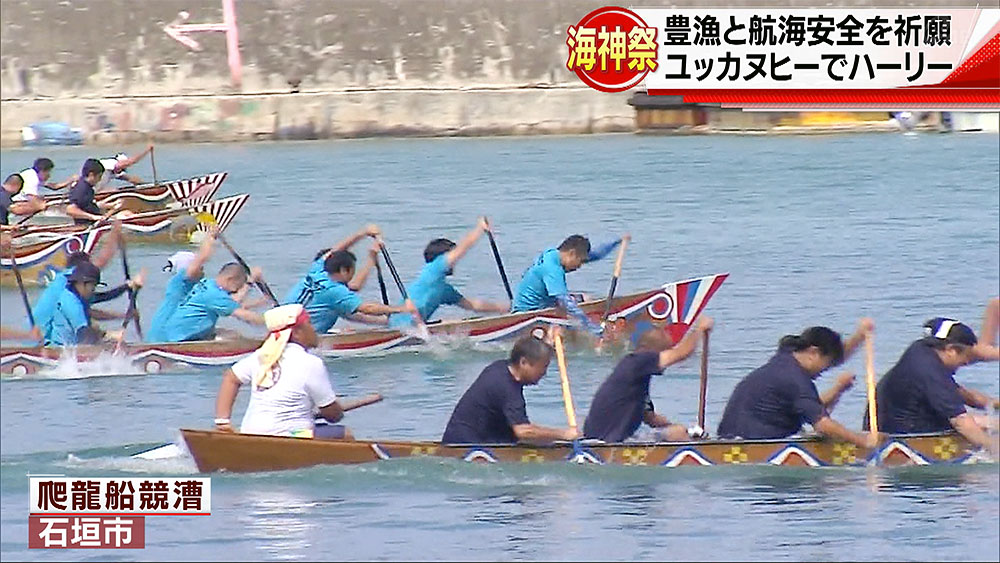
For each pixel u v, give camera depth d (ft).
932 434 144.05
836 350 142.61
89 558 120.88
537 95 466.70
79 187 284.82
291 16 467.52
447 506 134.31
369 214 331.77
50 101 452.76
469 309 205.87
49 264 257.34
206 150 445.37
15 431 159.33
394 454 139.95
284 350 139.95
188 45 463.01
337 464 139.23
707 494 137.69
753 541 123.95
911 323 215.92
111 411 170.60
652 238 299.38
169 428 162.30
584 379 187.62
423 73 468.75
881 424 145.18
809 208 334.65
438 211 335.06
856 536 125.59
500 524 128.67
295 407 139.85
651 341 144.25
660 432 147.64
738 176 384.06
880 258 269.85
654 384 182.50
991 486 139.03
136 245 293.64
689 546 122.31
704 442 142.41
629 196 355.56
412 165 409.69
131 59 459.73
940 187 363.35
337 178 387.55
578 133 467.52
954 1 463.42
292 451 138.72
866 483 140.46
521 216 328.70
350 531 126.62
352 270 195.62
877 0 463.83
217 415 139.95
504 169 401.08
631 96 467.93
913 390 143.33
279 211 336.70
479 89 467.52
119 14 459.73
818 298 234.79
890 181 373.61
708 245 289.12
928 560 118.11
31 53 453.99
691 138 459.32
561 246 202.59
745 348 201.57
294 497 136.26
